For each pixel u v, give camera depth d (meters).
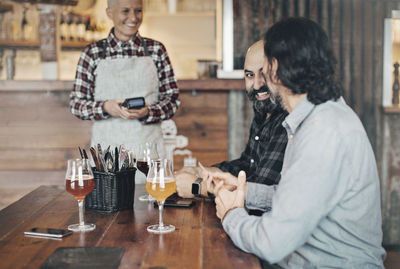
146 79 2.62
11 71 3.87
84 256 1.12
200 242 1.25
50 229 1.34
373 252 1.27
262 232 1.14
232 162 2.08
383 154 3.94
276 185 1.56
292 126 1.28
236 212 1.27
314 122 1.20
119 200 1.56
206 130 3.75
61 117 3.77
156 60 2.69
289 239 1.12
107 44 2.62
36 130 3.77
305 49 1.22
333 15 3.84
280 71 1.25
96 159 1.56
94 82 2.64
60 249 1.17
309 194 1.13
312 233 1.24
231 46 3.83
